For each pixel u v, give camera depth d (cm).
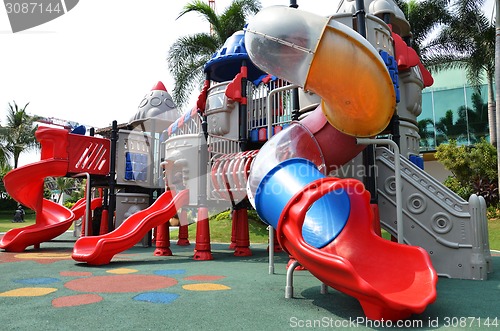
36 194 1173
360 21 643
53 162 1096
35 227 1130
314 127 548
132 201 1202
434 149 2480
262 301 439
